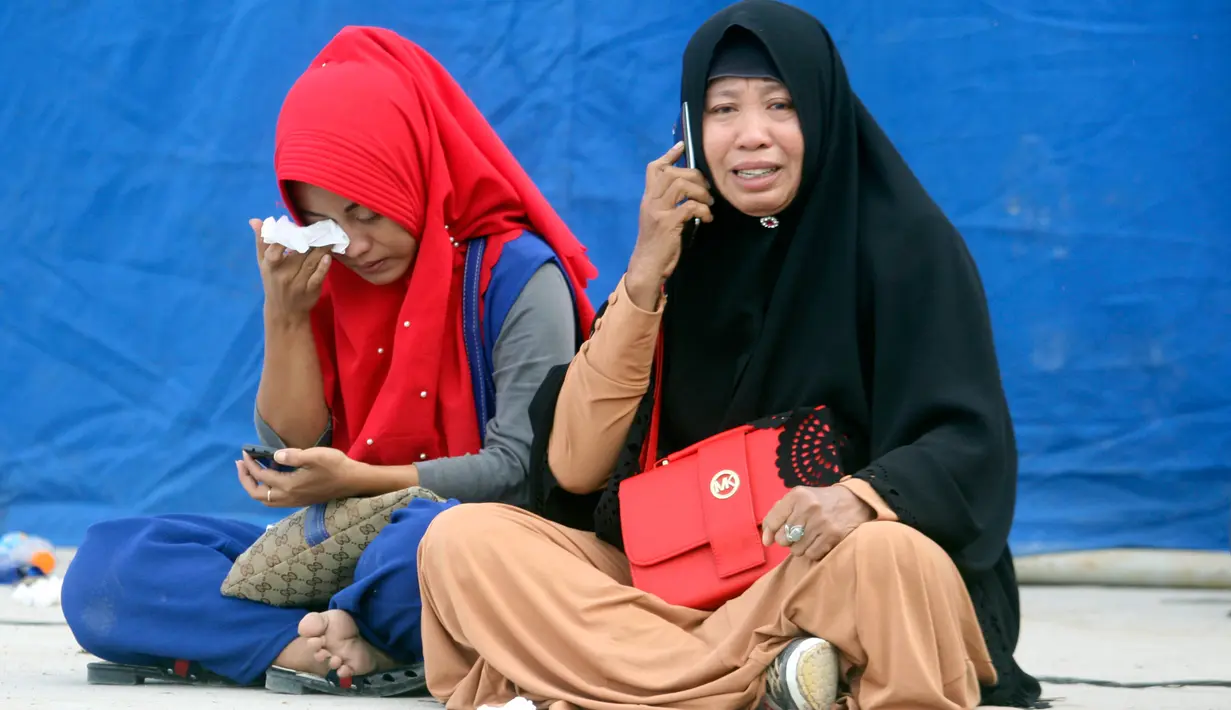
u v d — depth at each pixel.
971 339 9.30
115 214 20.05
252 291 19.75
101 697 9.78
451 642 9.48
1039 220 18.23
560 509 10.38
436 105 11.85
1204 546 18.23
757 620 8.59
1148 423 18.31
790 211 10.02
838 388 9.59
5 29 20.16
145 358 20.02
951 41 18.22
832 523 8.37
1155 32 18.02
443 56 19.08
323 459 10.51
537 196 12.29
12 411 20.28
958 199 18.31
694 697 8.53
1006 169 18.23
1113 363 18.28
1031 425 18.44
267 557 10.51
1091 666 11.59
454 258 11.81
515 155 18.94
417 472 10.93
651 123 18.72
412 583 10.08
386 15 19.19
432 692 9.54
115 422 20.12
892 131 18.34
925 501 8.55
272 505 10.70
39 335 20.20
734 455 9.31
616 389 9.88
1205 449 18.23
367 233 11.46
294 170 11.26
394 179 11.38
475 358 11.68
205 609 10.53
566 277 11.92
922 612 8.19
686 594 9.20
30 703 9.38
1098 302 18.27
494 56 18.97
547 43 18.91
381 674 10.12
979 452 8.86
